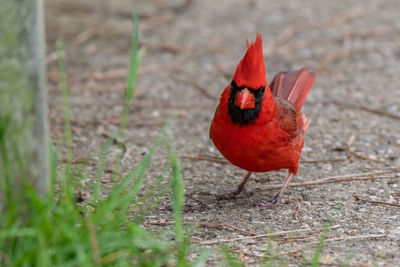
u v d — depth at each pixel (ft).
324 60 51.29
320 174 29.78
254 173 30.48
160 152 33.27
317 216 24.31
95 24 60.34
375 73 47.98
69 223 18.42
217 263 19.49
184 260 18.16
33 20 16.85
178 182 20.74
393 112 39.24
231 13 66.13
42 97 17.62
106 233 18.13
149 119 39.04
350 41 56.34
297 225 23.36
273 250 20.63
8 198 16.97
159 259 18.22
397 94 42.91
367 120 38.14
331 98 42.47
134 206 25.22
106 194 26.12
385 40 56.49
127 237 18.19
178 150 33.78
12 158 17.01
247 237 21.91
